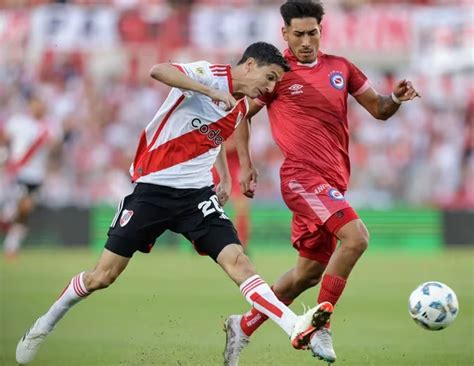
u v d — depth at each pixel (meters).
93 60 88.69
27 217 71.19
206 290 49.81
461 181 89.06
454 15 88.38
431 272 60.41
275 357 28.95
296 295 28.48
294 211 27.34
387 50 87.12
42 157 69.62
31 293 47.34
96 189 87.12
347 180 27.98
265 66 24.06
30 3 89.88
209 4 91.06
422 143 89.31
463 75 89.06
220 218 24.59
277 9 90.12
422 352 30.06
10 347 31.30
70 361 28.23
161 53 87.50
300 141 27.20
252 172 28.06
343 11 87.19
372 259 71.75
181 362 27.91
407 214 82.94
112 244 24.91
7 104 87.88
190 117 24.39
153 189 24.58
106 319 38.41
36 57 88.50
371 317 39.47
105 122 88.75
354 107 89.38
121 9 87.56
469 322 37.62
